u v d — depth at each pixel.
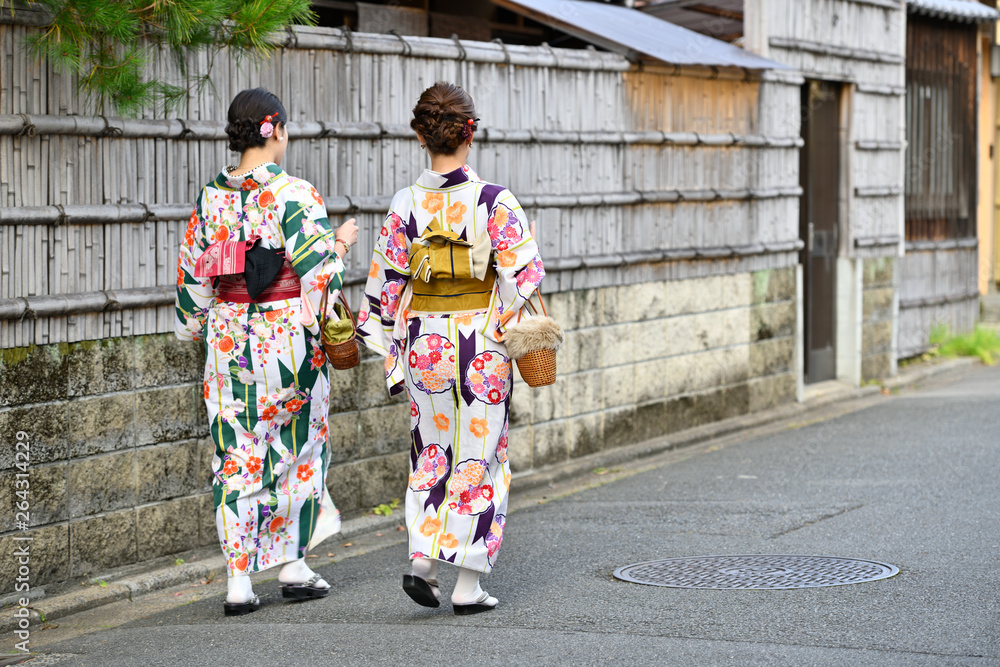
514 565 6.75
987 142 21.83
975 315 17.36
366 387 8.08
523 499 8.81
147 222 6.73
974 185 17.03
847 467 9.27
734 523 7.58
